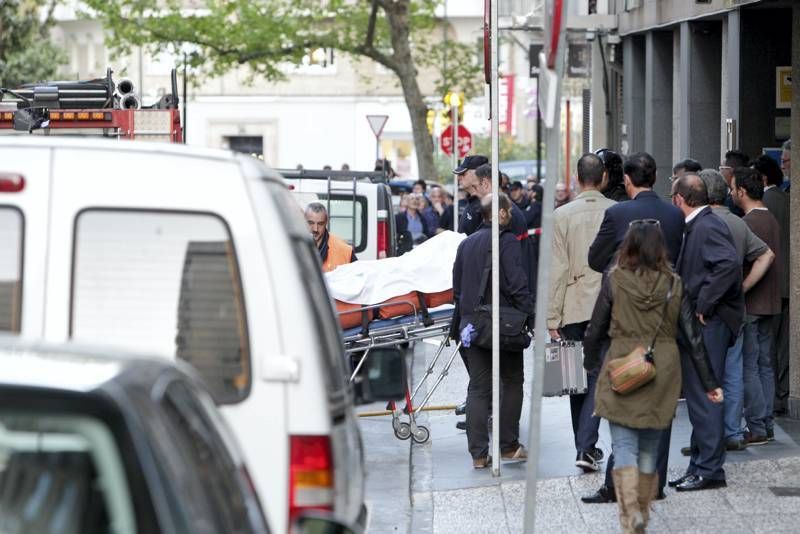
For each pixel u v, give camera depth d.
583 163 17.38
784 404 21.44
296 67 64.44
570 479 17.45
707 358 13.85
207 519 5.22
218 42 62.78
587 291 17.12
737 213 21.55
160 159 8.59
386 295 19.58
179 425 5.41
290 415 8.53
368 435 21.88
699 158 31.80
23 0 69.31
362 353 19.78
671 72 36.34
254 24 62.38
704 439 16.22
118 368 5.33
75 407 4.97
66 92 21.08
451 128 61.59
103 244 8.52
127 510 4.88
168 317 8.52
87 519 4.88
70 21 107.25
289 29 62.56
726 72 28.77
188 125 106.12
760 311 18.58
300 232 9.20
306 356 8.53
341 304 19.59
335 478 8.63
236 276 8.54
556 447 19.67
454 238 20.12
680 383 13.59
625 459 13.62
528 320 18.17
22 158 8.50
